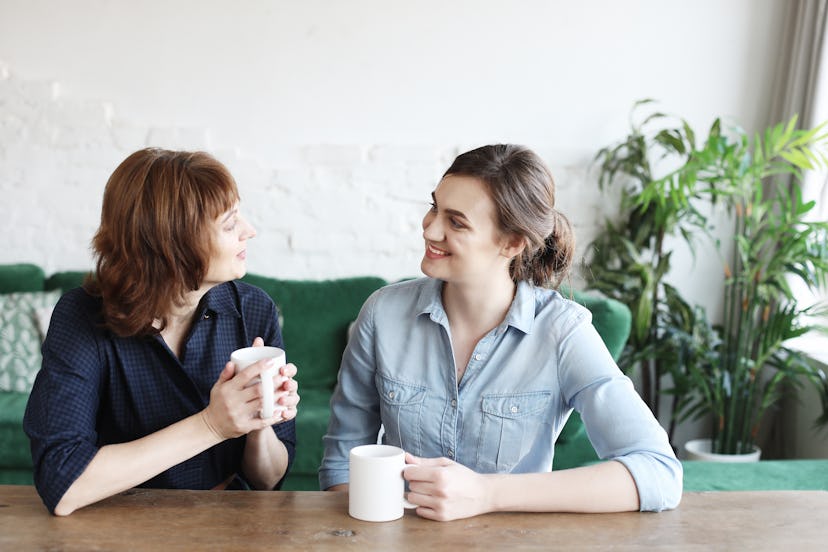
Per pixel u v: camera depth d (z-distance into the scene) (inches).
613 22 143.6
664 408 148.0
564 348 57.9
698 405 134.9
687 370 132.6
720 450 131.4
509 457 59.2
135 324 54.1
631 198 140.3
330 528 47.5
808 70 133.5
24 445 112.0
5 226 146.5
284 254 147.9
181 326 59.8
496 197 54.0
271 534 46.5
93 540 45.6
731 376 130.2
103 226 54.3
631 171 138.9
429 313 60.1
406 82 145.2
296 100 145.6
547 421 59.0
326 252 147.7
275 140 146.3
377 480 48.2
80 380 54.2
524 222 54.5
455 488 48.7
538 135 145.9
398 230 147.3
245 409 49.7
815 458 132.1
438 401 59.9
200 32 144.2
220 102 145.4
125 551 44.1
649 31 143.6
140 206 52.5
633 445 53.3
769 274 124.4
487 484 49.7
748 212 127.5
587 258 144.3
